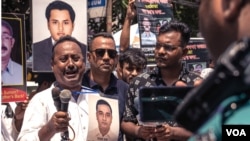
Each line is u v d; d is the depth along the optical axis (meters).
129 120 3.68
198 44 8.17
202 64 8.18
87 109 3.42
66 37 3.52
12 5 8.65
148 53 7.09
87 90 3.50
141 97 1.61
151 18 7.28
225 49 0.86
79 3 5.48
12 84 4.33
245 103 0.78
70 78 3.39
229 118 0.78
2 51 4.28
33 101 3.23
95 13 7.34
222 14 0.85
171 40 3.66
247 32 0.81
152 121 1.60
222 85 0.73
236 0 0.82
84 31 5.51
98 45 3.93
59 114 2.99
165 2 7.44
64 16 5.41
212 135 0.76
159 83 3.68
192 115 0.75
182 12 12.15
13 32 4.44
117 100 3.64
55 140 3.19
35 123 3.13
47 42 5.29
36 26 5.28
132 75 4.90
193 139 0.77
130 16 6.17
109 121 3.54
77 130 3.30
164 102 1.51
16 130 3.97
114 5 9.72
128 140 3.74
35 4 5.28
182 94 1.40
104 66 3.89
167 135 3.19
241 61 0.71
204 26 0.92
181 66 3.72
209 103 0.74
